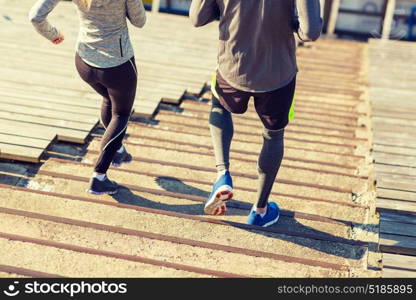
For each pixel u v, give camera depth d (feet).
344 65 27.94
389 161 13.42
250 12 7.67
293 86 8.49
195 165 12.84
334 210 10.96
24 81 16.51
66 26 24.84
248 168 12.85
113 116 10.21
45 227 9.31
